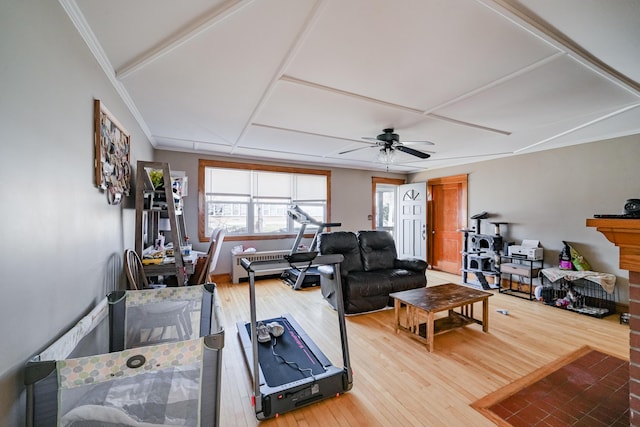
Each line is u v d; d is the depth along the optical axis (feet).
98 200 5.83
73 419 3.05
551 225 14.07
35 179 3.55
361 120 10.09
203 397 3.57
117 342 5.74
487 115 9.43
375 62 6.20
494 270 15.23
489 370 7.32
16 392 3.10
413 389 6.55
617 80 6.78
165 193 8.63
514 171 15.78
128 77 6.86
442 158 16.94
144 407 3.30
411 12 4.60
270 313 11.33
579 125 10.49
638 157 11.36
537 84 7.11
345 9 4.53
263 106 8.82
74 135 4.69
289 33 5.22
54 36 4.05
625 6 4.39
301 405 5.88
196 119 10.11
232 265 16.01
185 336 6.11
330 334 9.48
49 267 3.86
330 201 20.02
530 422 5.54
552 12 4.60
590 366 7.51
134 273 7.32
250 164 17.16
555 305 12.34
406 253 22.00
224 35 5.27
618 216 4.46
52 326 3.93
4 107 2.95
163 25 4.98
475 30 5.06
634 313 4.42
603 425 5.47
